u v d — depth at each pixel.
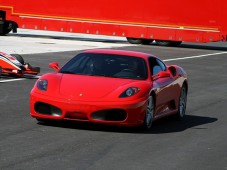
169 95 23.92
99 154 17.44
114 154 17.55
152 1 77.62
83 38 87.06
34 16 81.38
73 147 18.27
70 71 22.84
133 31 78.62
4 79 36.47
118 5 78.88
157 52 67.50
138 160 16.89
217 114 27.64
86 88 21.12
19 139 19.11
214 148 19.30
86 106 20.55
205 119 25.97
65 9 80.50
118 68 22.88
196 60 59.88
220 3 75.19
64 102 20.67
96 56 23.55
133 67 23.00
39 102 21.14
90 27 80.00
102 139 19.80
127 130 21.72
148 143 19.58
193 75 46.19
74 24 80.38
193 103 31.20
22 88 32.78
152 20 77.88
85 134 20.47
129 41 80.69
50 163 15.98
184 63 55.84
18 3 81.56
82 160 16.53
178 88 24.94
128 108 20.73
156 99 22.45
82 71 22.80
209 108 29.58
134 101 20.86
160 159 17.17
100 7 79.56
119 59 23.39
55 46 66.81
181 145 19.52
